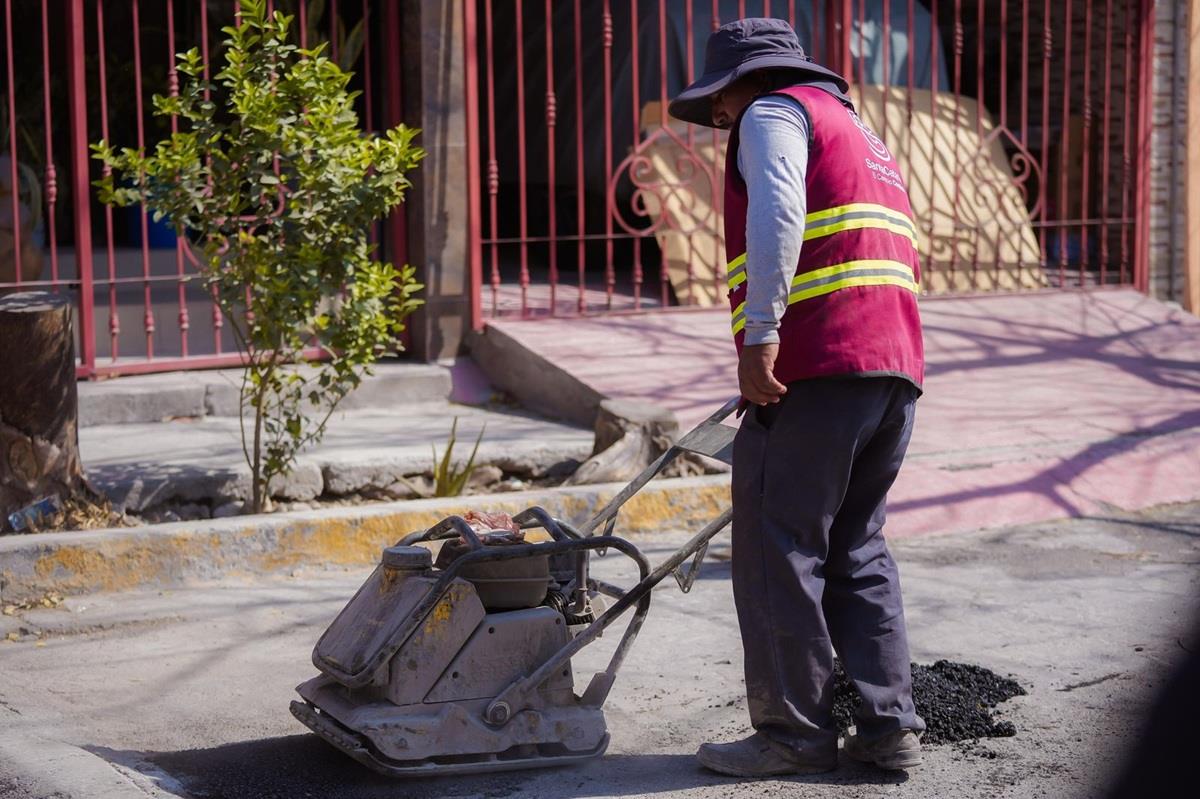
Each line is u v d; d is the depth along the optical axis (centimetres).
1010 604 543
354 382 628
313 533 582
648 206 952
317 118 596
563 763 386
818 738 374
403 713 368
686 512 654
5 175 851
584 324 890
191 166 594
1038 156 1260
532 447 709
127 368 795
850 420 362
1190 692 287
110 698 442
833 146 366
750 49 380
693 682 459
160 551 554
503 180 1209
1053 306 1019
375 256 902
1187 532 664
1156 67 1092
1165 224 1109
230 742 407
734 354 859
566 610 407
